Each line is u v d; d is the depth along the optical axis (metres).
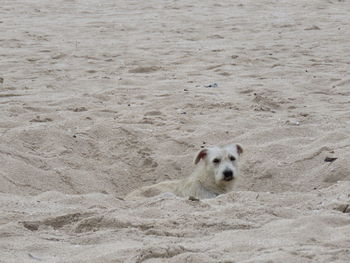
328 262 6.80
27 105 15.39
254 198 9.54
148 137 13.40
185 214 8.64
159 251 7.12
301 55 21.75
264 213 8.59
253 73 19.31
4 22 27.27
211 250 7.27
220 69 19.75
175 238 7.81
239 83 18.08
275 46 23.11
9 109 14.80
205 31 26.06
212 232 8.04
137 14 29.83
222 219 8.36
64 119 14.32
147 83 18.11
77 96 16.31
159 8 31.48
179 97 16.27
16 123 13.73
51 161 11.98
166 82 18.11
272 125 14.09
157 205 9.27
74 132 13.36
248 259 6.94
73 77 18.70
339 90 17.30
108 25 27.09
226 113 14.95
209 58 21.27
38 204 9.36
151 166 12.51
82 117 14.38
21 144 12.38
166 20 28.34
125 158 12.68
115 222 8.33
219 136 13.48
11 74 18.80
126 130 13.54
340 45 23.22
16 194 10.66
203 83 18.09
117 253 7.21
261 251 7.20
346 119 14.45
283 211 8.70
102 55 21.73
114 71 19.56
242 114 14.91
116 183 11.99
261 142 13.20
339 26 26.66
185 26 26.92
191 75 19.11
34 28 26.20
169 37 24.94
